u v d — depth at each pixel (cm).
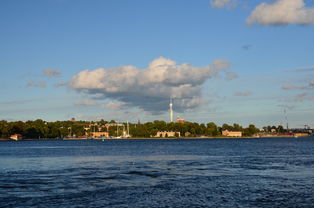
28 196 4366
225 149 16412
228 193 4528
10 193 4553
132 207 3822
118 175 6266
